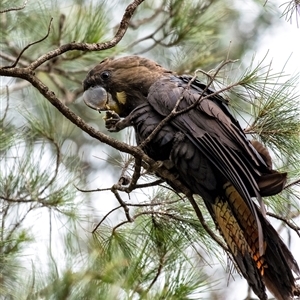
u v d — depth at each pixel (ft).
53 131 29.04
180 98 22.57
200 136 23.17
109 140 21.95
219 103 24.11
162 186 24.18
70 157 30.55
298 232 23.56
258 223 20.90
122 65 26.08
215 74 21.95
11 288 24.21
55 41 32.94
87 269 20.63
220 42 39.52
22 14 33.12
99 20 31.86
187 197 23.56
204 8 33.40
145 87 25.54
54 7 33.30
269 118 23.52
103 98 26.08
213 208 23.29
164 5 34.68
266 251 21.63
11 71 21.53
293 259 21.27
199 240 24.08
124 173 23.52
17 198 27.91
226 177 22.82
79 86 40.91
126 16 22.91
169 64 38.06
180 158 23.29
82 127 21.72
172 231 23.67
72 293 19.99
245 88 22.68
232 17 39.40
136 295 21.39
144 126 23.85
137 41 34.06
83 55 33.55
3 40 33.99
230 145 23.15
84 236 27.14
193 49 34.17
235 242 22.41
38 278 21.21
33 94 36.91
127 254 23.15
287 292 21.40
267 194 22.20
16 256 25.09
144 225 23.82
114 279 20.51
